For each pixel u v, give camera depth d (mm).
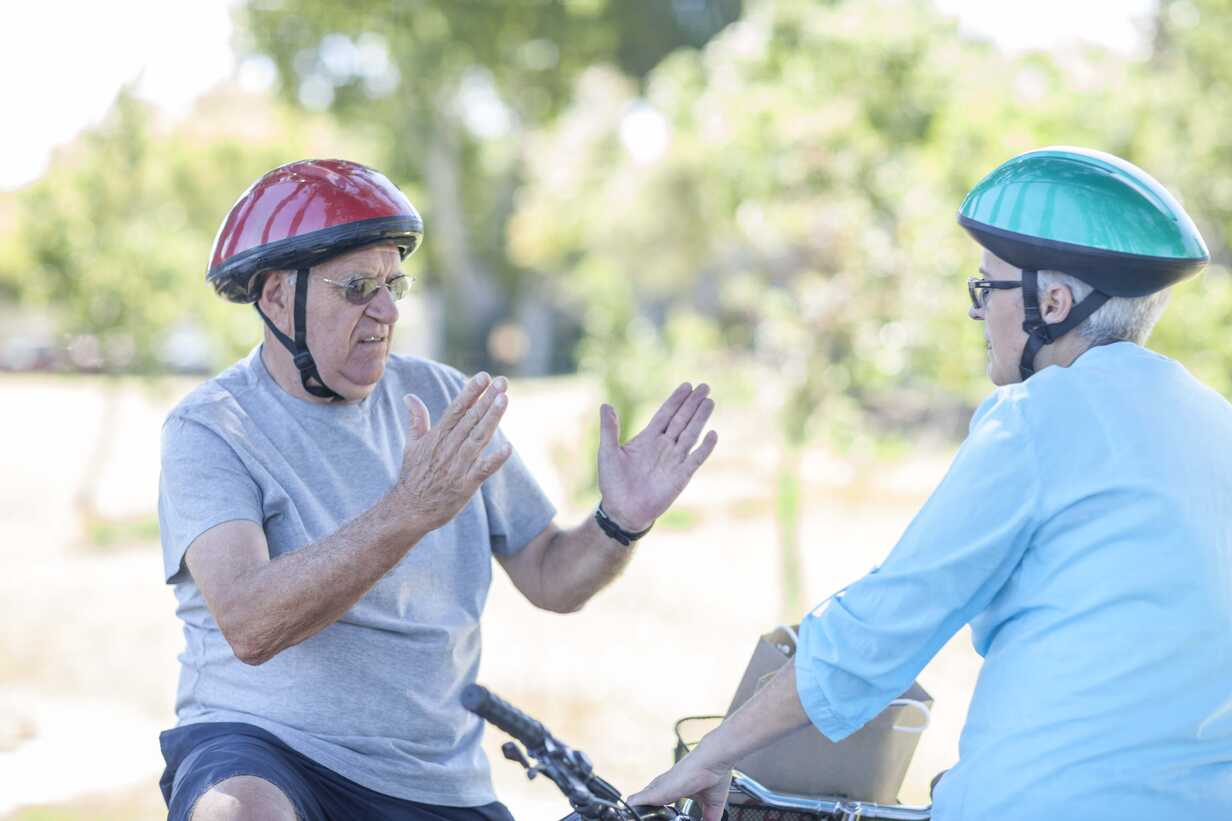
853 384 21969
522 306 91062
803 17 24031
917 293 19750
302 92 70250
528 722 4969
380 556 5980
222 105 50719
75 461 47938
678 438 7262
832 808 6172
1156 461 5211
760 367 23766
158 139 41594
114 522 35625
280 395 6969
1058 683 5184
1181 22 20203
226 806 5824
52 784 14586
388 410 7348
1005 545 5309
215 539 6391
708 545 29594
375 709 6762
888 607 5391
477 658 7363
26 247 38844
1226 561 5203
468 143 80938
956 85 21234
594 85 66188
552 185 65312
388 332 6945
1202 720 5094
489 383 5883
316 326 6750
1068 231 5391
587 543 7301
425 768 6859
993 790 5223
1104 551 5188
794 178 21734
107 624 23531
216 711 6703
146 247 39281
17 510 37719
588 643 21578
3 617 24031
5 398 67938
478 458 5875
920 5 22703
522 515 7656
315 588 5984
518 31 73688
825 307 21078
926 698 6562
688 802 6223
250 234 6688
